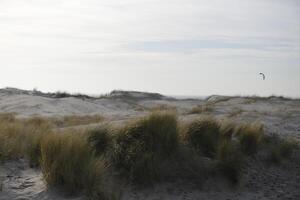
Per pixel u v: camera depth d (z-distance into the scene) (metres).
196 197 7.69
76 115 21.91
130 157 7.80
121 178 7.56
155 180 7.79
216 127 9.84
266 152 10.21
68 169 6.47
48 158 6.72
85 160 6.71
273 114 17.11
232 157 8.75
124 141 8.21
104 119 17.94
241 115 16.58
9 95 32.31
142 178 7.62
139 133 8.36
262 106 23.38
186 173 8.23
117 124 9.44
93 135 8.23
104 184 6.67
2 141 7.75
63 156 6.61
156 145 8.27
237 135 10.44
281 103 25.38
